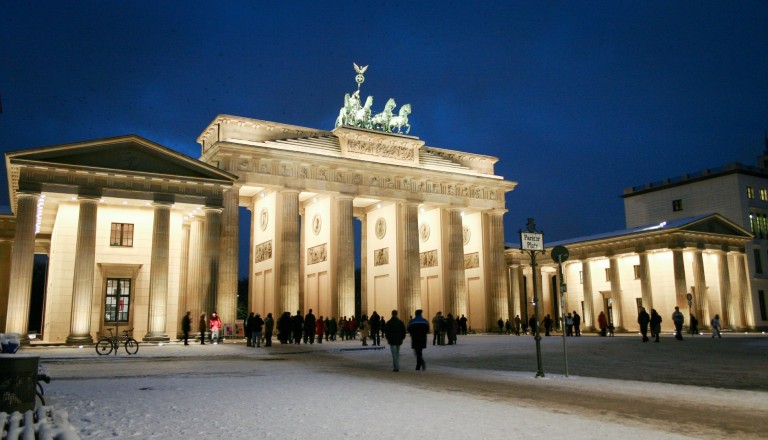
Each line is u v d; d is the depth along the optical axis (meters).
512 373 26.78
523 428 13.45
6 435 11.23
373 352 43.94
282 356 40.53
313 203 82.62
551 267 105.12
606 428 13.43
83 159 50.84
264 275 75.56
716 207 101.25
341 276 74.19
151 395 19.47
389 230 83.62
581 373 27.14
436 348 47.16
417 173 81.44
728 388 21.28
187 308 61.50
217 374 27.36
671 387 21.17
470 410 16.09
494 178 88.81
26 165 48.59
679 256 83.00
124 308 53.81
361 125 82.25
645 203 111.62
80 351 43.12
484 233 90.56
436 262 87.50
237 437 12.63
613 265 91.00
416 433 12.97
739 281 91.94
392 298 81.56
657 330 53.31
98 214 54.00
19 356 15.55
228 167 68.44
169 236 55.31
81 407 16.81
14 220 73.38
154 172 52.94
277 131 74.31
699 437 12.44
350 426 13.84
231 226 67.12
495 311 87.38
